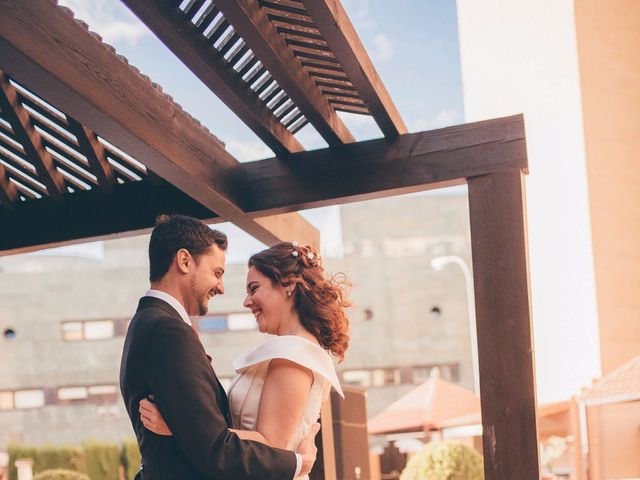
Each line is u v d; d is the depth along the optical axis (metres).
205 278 2.53
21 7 2.49
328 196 4.11
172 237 2.50
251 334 24.36
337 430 5.66
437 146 4.02
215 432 2.26
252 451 2.29
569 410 13.78
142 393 2.35
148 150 3.30
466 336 25.19
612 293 14.16
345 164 4.12
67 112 2.91
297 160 4.18
